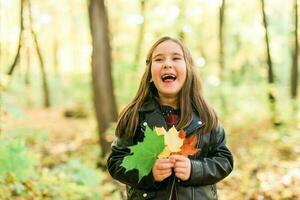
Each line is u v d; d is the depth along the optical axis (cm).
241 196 511
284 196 493
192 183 221
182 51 242
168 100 243
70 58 2327
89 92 1466
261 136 830
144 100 243
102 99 785
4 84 543
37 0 1595
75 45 2242
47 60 2281
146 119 236
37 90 2203
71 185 474
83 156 838
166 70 234
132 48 1389
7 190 424
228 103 1126
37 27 1515
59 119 1408
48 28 2073
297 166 602
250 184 528
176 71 236
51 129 1178
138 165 200
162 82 237
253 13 1429
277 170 598
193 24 1332
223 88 1123
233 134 888
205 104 242
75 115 1438
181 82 237
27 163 423
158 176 208
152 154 200
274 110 902
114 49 1376
